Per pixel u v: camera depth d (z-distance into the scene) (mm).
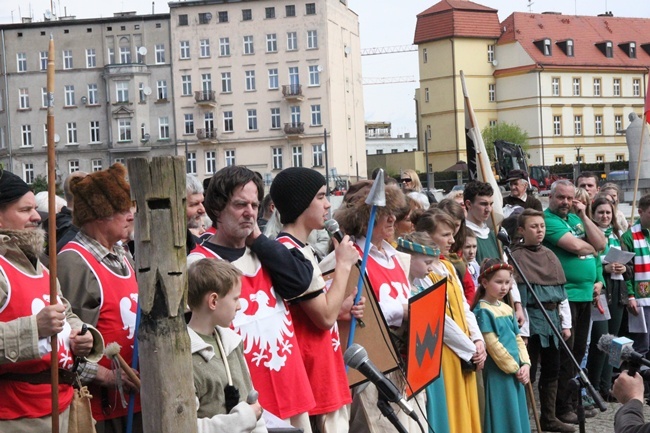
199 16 72938
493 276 6957
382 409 4461
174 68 72812
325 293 4777
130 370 4035
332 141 72750
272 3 72500
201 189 6336
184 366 3340
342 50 76125
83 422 3926
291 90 72438
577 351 8586
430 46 74625
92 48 72312
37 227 4242
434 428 5875
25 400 3773
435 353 5637
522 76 73125
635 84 76062
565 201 8680
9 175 4160
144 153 72625
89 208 4332
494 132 71125
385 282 5539
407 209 5738
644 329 9727
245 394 4074
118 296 4320
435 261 6258
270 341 4441
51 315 3594
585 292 8570
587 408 8422
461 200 9547
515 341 6961
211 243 4523
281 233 4906
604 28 76312
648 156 26016
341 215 5645
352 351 4348
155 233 3309
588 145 74312
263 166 73250
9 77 72188
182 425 3322
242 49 72875
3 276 3773
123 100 71938
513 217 9148
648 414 8219
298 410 4473
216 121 73250
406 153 76375
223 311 4035
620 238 9906
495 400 6875
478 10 74188
